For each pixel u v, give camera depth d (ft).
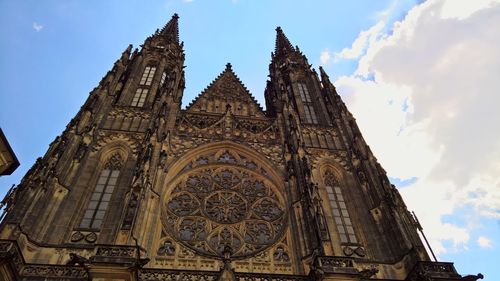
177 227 165.99
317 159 213.66
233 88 267.59
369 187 193.36
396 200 175.52
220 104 251.19
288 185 191.01
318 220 157.38
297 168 193.67
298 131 220.84
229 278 128.06
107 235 153.07
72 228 157.79
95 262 120.26
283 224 174.40
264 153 211.00
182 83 262.26
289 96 262.47
